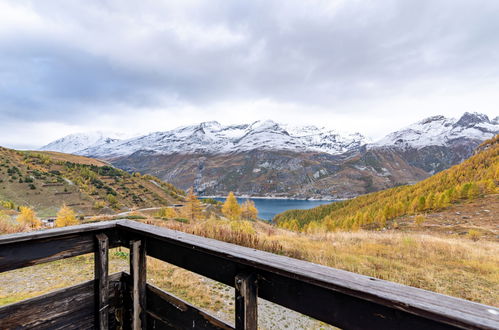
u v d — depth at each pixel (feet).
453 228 119.44
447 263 29.99
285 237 45.37
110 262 21.22
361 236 51.55
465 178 233.96
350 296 3.52
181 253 5.70
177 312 5.56
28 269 19.57
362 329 3.41
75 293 5.94
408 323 3.10
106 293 6.28
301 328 13.46
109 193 424.46
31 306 5.38
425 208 172.04
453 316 2.64
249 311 4.28
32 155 522.47
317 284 3.54
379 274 23.81
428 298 3.02
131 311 6.29
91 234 6.31
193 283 18.12
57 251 5.73
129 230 6.36
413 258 31.86
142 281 6.37
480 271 26.73
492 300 19.13
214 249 4.69
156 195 481.87
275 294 4.26
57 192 377.91
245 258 4.25
